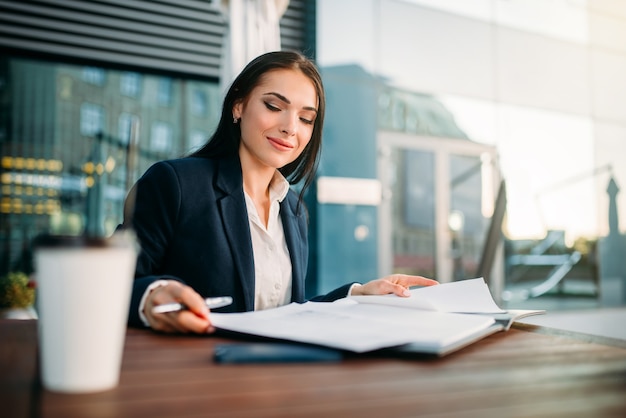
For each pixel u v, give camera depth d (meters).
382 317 0.75
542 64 5.90
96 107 4.85
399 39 5.16
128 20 4.14
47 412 0.36
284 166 1.33
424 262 5.27
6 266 4.46
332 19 4.86
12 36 3.84
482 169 5.65
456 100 5.54
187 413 0.36
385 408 0.38
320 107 1.26
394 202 5.14
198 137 4.96
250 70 1.17
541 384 0.45
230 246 1.05
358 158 4.88
